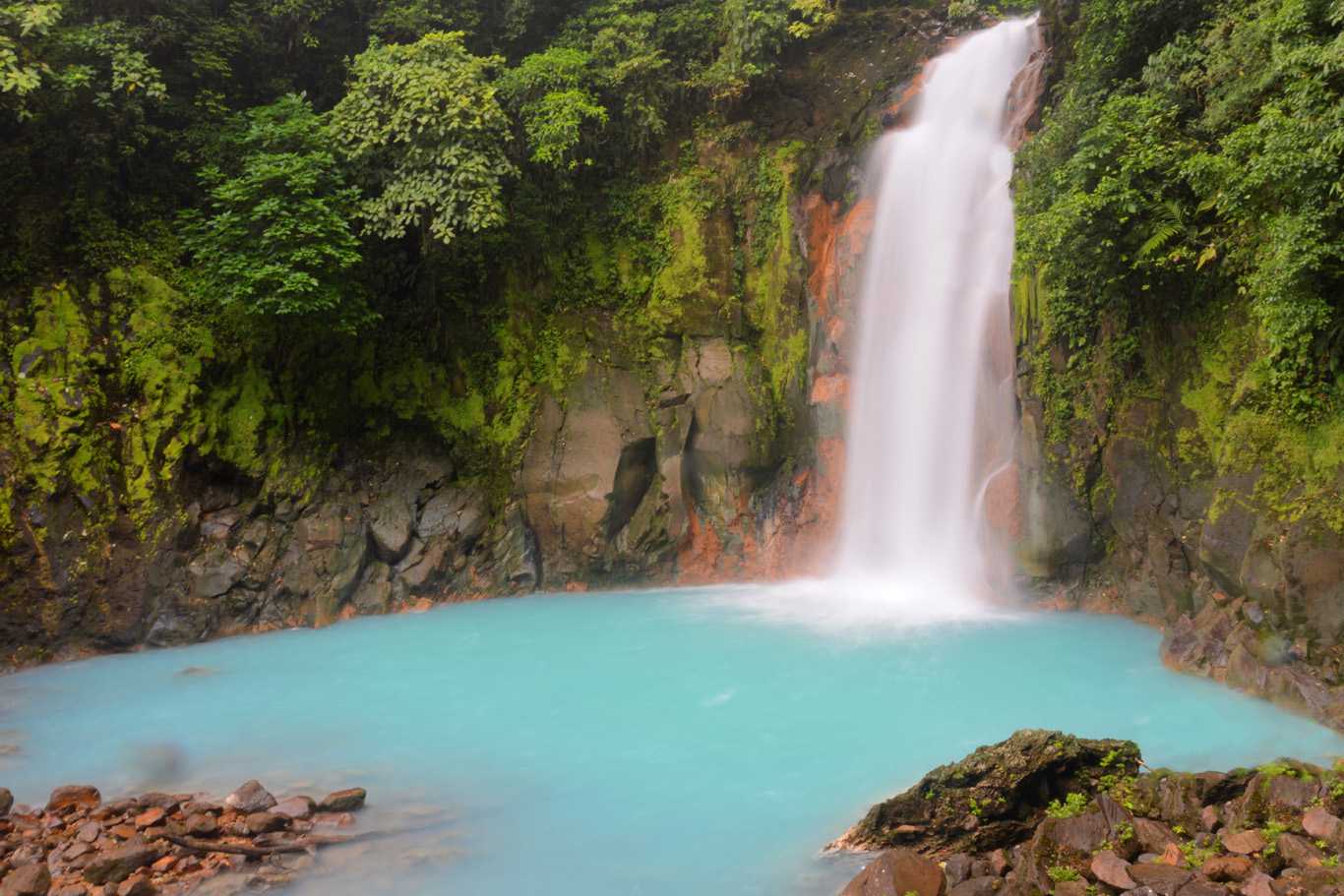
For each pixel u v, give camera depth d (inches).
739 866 315.9
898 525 789.2
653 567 812.6
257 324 718.5
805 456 832.3
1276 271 450.0
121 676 567.8
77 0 746.8
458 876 309.9
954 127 821.2
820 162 857.5
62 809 356.5
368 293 778.2
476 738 447.8
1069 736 336.2
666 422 807.7
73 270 700.7
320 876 309.3
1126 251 582.6
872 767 402.0
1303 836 270.4
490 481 796.6
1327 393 467.5
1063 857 281.3
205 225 709.9
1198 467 564.7
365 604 727.7
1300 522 454.0
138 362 674.2
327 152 711.1
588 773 400.2
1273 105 471.5
